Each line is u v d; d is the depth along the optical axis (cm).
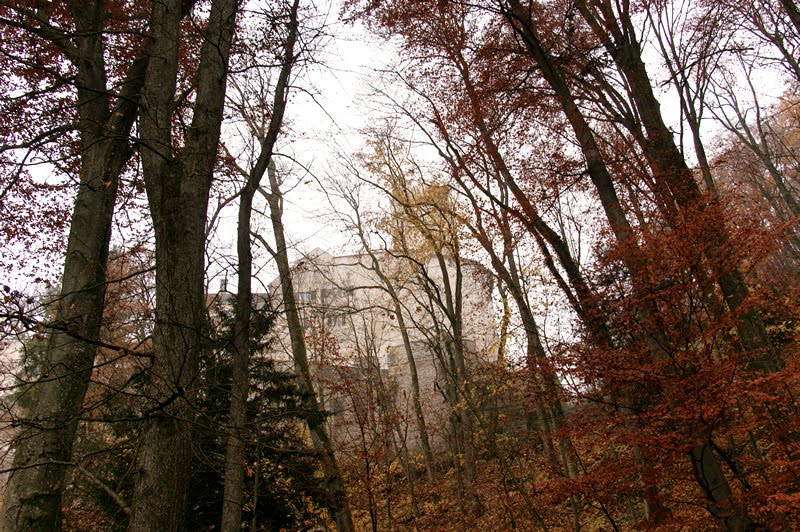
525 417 1330
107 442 1122
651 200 1077
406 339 2047
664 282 734
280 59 816
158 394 482
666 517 749
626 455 922
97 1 873
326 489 1180
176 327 513
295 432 1328
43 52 930
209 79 655
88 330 697
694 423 671
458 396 1606
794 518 639
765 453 866
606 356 750
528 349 1187
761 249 694
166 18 643
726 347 755
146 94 603
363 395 1449
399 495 1465
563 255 1041
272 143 796
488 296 1798
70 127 599
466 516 1365
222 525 635
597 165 1013
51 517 612
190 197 572
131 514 452
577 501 1107
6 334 412
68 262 729
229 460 667
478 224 1470
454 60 1379
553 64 1228
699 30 1327
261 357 1278
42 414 630
